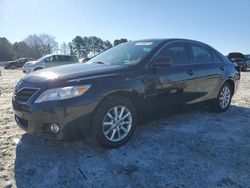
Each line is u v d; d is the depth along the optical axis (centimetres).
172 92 465
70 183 313
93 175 329
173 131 475
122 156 376
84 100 356
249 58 2709
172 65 475
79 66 430
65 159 365
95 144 409
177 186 311
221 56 612
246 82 1320
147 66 433
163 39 503
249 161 374
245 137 462
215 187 311
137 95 412
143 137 443
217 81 573
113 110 390
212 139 446
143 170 342
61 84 355
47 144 409
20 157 369
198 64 530
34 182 313
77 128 357
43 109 349
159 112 457
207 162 367
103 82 377
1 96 839
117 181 318
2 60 7206
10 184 308
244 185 317
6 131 462
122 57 468
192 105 521
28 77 400
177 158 375
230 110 644
